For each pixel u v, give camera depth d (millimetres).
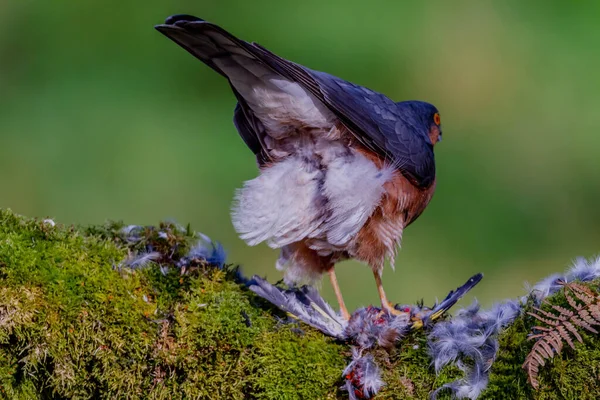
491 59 18844
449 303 6996
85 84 18656
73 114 18297
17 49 18891
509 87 18703
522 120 18375
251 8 19219
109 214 17031
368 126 8156
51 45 19000
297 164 8195
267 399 6574
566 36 18906
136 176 17516
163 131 17938
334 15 18984
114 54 18984
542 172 17812
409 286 15797
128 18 19141
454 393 6324
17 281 6543
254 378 6594
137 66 18875
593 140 17938
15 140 17953
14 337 6586
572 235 17172
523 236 17203
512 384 6133
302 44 18906
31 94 18625
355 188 8078
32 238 6777
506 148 18188
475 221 17312
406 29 19000
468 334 6496
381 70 18812
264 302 7176
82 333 6609
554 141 18031
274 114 7977
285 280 8617
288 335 6746
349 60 18781
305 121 8008
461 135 18359
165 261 7156
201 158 17562
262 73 7586
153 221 16797
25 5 19188
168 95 18547
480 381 6246
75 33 19125
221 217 16812
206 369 6641
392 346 6605
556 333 5891
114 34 19109
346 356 6703
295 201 8102
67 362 6641
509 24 19109
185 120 18188
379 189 8203
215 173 17359
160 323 6684
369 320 6828
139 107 18391
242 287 7242
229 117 18109
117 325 6645
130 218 16891
